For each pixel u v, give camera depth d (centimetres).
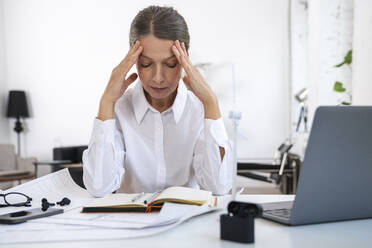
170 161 138
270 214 83
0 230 75
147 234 70
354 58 278
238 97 545
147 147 136
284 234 71
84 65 572
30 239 68
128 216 85
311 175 73
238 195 105
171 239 68
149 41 109
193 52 552
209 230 74
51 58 576
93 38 570
